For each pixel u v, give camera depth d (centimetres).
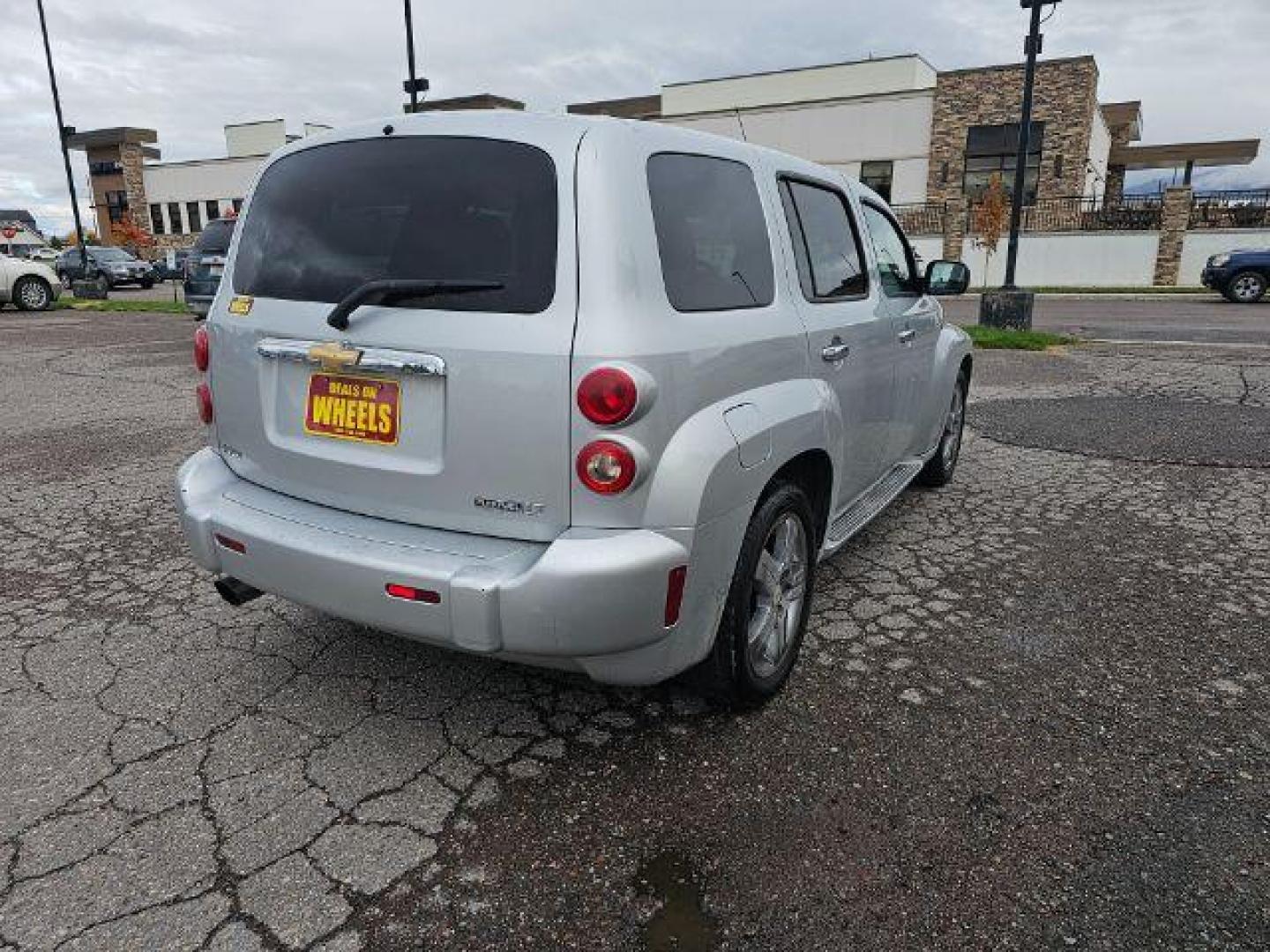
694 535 238
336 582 246
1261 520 489
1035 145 2764
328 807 248
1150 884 219
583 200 229
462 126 251
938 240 2752
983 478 575
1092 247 2577
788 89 3400
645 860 228
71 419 766
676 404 235
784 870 224
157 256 4938
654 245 239
